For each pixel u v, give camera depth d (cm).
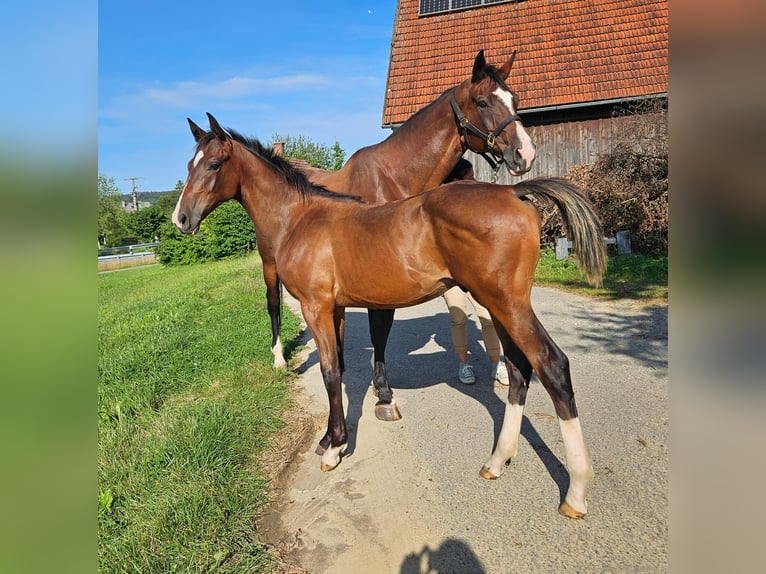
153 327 665
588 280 243
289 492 285
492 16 1269
